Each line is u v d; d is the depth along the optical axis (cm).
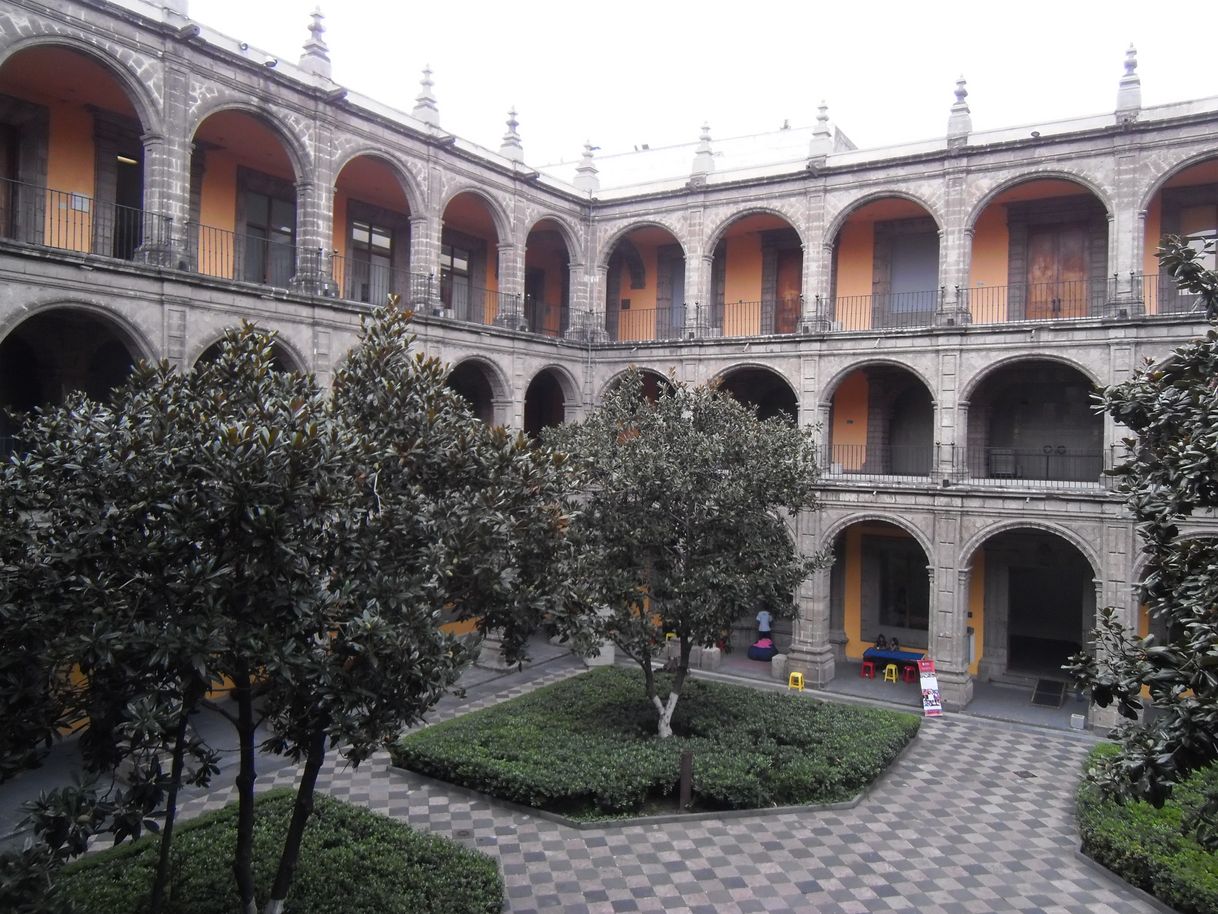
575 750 1884
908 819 1747
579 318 3266
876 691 2711
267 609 960
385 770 1931
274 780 1852
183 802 1717
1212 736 859
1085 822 1617
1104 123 2509
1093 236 2752
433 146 2688
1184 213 2631
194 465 929
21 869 877
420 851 1434
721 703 2259
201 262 2475
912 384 3034
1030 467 2834
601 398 3212
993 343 2600
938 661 2605
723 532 2009
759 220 3183
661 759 1827
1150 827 1559
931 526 2641
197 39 2056
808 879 1493
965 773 2020
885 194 2800
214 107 2138
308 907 1239
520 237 3008
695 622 1938
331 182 2411
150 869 1347
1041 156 2570
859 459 3108
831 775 1812
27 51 1911
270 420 1017
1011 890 1467
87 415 1052
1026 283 2844
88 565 957
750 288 3309
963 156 2669
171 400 1077
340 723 977
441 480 1204
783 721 2125
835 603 3150
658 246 3488
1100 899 1442
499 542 1158
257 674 1009
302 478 944
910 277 3041
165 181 2028
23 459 1016
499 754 1856
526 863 1523
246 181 2606
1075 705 2595
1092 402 2544
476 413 3319
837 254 3152
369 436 1095
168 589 953
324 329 2342
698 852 1582
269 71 2233
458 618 1242
